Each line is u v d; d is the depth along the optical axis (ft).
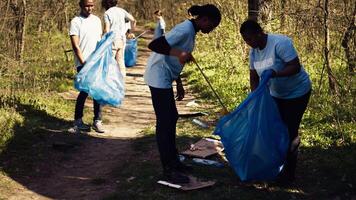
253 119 15.84
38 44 39.91
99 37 24.54
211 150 20.16
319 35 25.22
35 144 21.62
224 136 16.24
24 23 35.19
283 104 16.66
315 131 22.52
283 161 16.11
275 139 15.85
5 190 17.06
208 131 23.89
